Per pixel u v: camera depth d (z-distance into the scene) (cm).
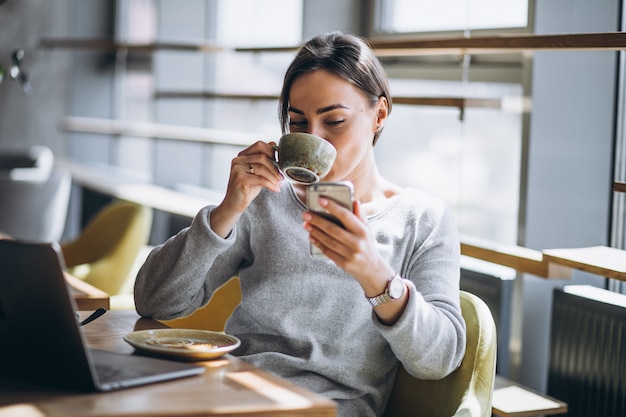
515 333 321
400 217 207
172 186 577
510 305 320
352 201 163
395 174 409
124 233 392
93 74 711
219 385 153
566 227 322
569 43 260
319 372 200
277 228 206
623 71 307
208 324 255
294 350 201
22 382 152
